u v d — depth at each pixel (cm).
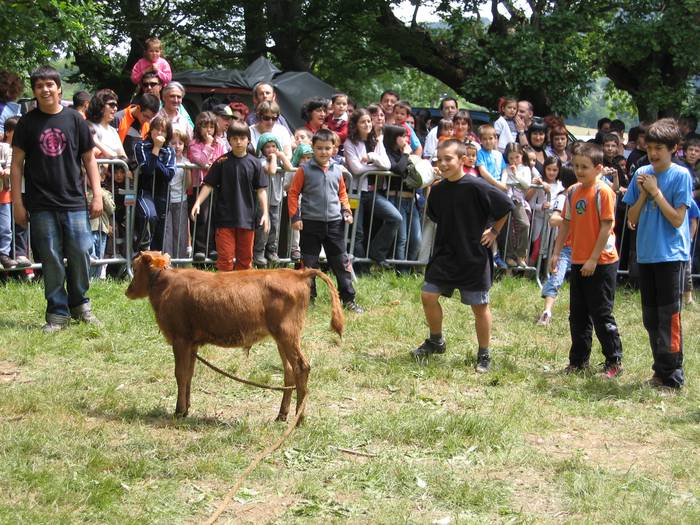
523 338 824
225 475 464
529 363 745
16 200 723
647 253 677
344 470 479
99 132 899
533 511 447
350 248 1011
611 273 708
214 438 510
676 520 437
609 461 527
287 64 2020
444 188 700
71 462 470
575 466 505
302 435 525
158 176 912
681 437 576
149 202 914
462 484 469
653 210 675
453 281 699
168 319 537
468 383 672
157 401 582
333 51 2042
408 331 800
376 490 459
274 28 1958
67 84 2092
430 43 1959
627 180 1132
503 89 1744
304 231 850
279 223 984
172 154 915
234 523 416
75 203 734
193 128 1016
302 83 1405
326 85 1428
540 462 509
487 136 1052
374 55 2062
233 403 591
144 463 465
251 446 507
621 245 1111
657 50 1634
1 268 857
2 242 856
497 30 1830
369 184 1017
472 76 1759
